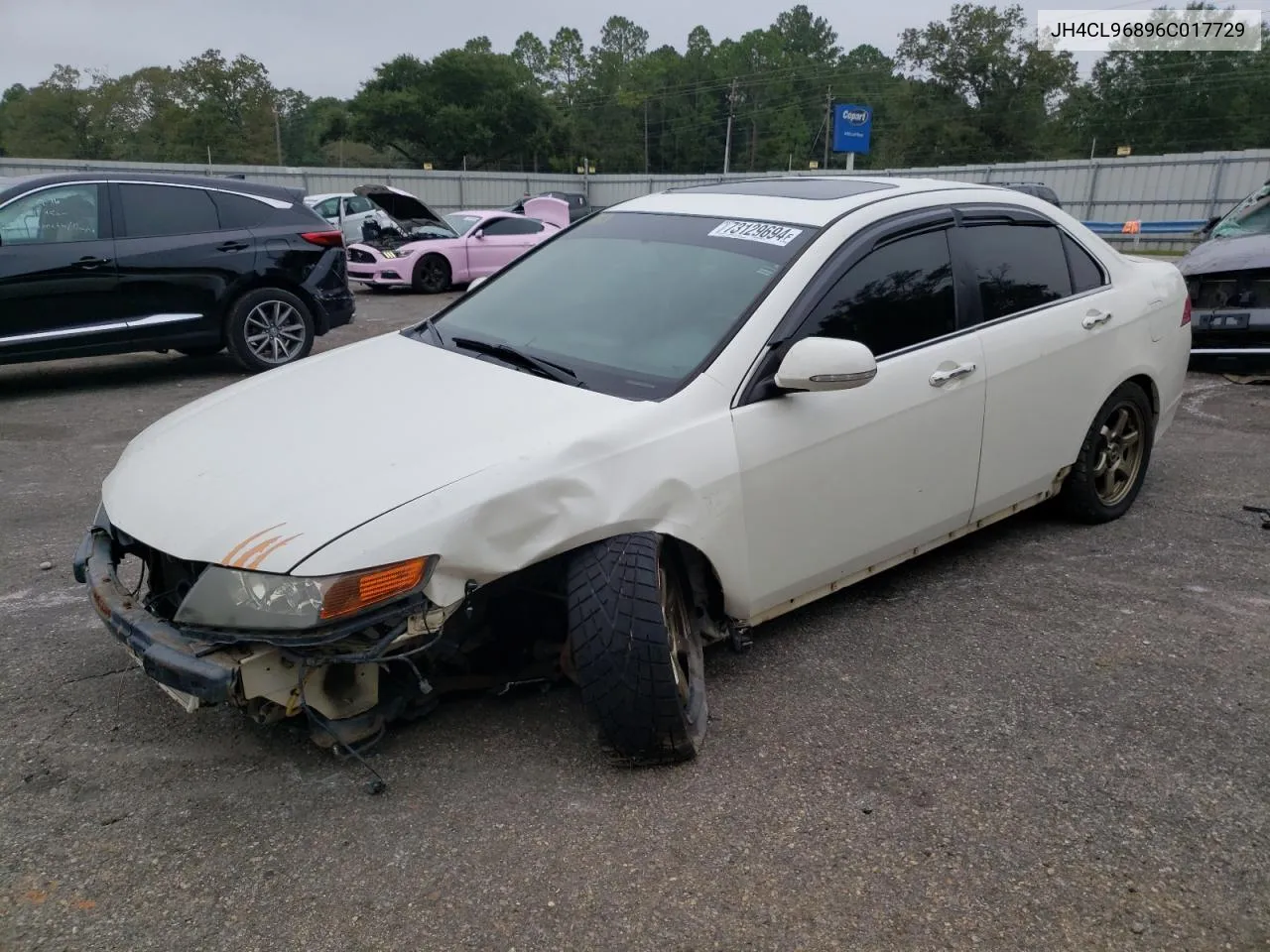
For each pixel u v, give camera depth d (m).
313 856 2.45
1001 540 4.57
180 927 2.22
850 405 3.29
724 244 3.54
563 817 2.59
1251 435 6.37
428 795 2.67
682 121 97.94
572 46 106.31
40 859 2.43
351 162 85.25
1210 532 4.67
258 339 8.59
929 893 2.34
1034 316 4.04
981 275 3.87
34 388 8.28
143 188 8.02
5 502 5.15
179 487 2.73
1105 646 3.56
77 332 7.73
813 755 2.88
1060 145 66.19
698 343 3.16
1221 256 7.86
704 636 3.24
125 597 2.68
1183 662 3.44
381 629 2.47
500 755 2.86
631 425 2.81
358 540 2.40
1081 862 2.45
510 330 3.58
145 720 3.04
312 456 2.74
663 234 3.78
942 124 65.69
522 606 3.07
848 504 3.37
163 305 8.05
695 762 2.83
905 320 3.54
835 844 2.50
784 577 3.25
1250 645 3.57
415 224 17.86
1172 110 63.94
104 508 3.04
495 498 2.55
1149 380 4.68
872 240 3.49
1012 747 2.93
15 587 4.05
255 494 2.60
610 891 2.33
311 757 2.85
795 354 2.96
